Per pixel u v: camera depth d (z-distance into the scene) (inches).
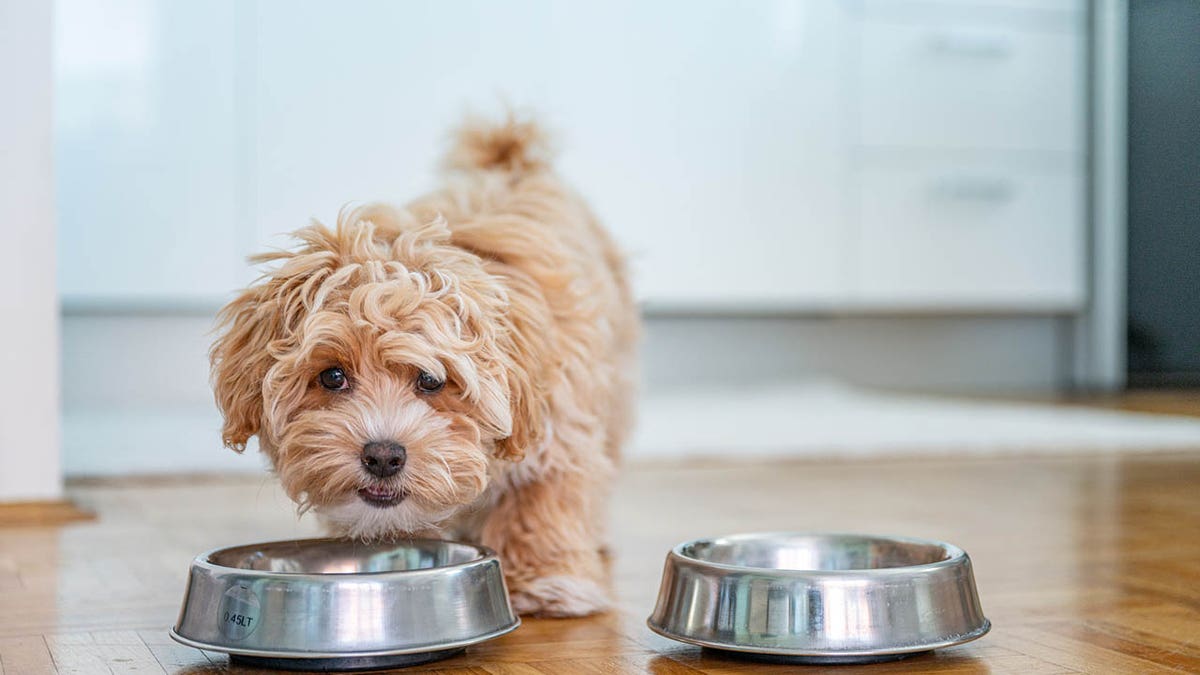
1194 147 114.7
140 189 103.3
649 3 113.1
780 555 50.1
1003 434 99.0
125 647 46.4
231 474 79.1
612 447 60.2
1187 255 117.4
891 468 84.7
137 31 102.3
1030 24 124.0
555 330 50.6
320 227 48.1
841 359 134.6
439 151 96.6
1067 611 50.2
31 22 66.0
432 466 45.7
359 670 44.1
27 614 50.1
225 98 104.3
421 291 46.0
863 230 121.0
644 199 114.3
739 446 92.9
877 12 119.4
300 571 48.8
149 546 60.9
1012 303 126.6
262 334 46.9
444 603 44.7
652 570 57.1
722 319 130.6
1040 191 126.3
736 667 44.5
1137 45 123.5
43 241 66.8
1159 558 58.1
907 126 121.5
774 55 117.0
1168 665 44.5
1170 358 123.5
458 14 108.1
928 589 44.8
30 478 67.0
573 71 111.3
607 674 43.9
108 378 110.2
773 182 118.0
